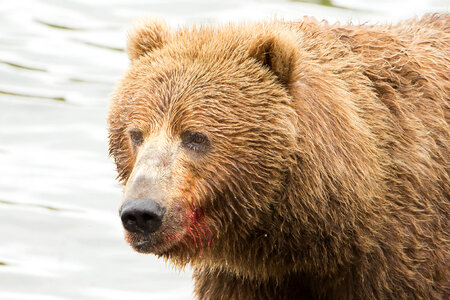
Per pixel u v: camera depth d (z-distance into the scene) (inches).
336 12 986.7
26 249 721.0
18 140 850.1
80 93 909.8
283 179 467.2
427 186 490.9
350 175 469.4
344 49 500.4
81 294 674.8
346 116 473.4
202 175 464.8
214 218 474.0
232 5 1023.6
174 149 462.6
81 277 692.1
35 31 1012.5
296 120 463.8
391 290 491.8
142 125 470.3
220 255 492.7
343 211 472.1
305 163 464.8
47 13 1048.2
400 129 490.9
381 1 1007.0
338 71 489.4
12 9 1055.6
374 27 528.4
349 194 470.0
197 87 467.2
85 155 833.5
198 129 462.9
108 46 981.8
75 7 1055.6
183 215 459.2
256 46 475.5
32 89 913.5
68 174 806.5
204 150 464.4
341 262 487.2
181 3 1039.0
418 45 524.1
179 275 698.8
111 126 494.3
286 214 472.7
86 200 775.7
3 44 982.4
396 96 495.5
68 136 854.5
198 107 463.8
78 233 739.4
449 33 547.5
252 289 520.1
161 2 1045.2
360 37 512.1
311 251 484.1
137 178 451.2
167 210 452.1
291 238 480.7
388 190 484.7
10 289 676.1
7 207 762.2
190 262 497.4
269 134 462.3
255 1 1029.2
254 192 467.2
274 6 1011.9
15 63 950.4
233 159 464.4
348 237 480.1
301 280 510.3
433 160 496.7
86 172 809.5
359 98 486.3
